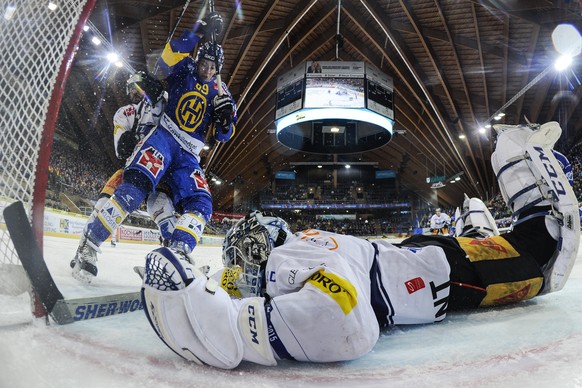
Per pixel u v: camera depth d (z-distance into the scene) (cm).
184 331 117
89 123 1980
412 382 104
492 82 1930
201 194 287
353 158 3959
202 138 300
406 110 2541
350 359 123
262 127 2877
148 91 283
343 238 156
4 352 102
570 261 196
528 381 96
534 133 205
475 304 181
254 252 162
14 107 148
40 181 151
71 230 873
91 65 1588
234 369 121
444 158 3066
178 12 1415
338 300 120
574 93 1870
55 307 148
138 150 270
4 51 148
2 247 144
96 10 1243
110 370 107
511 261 187
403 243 194
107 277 307
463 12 1546
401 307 157
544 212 200
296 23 1712
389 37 1744
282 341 120
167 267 121
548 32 1496
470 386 97
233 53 1788
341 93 1855
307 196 4338
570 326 151
